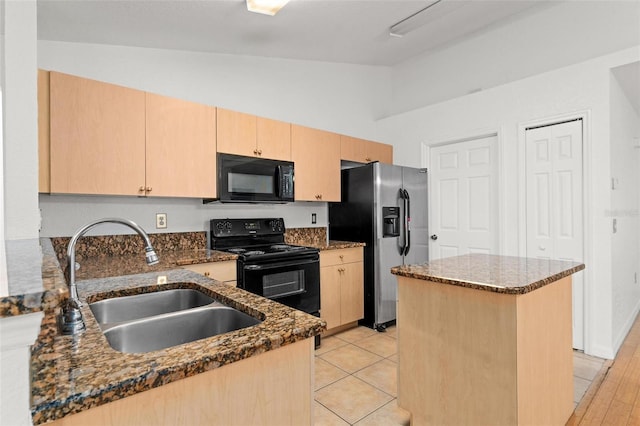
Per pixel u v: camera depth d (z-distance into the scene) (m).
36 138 1.08
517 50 3.55
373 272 3.38
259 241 3.21
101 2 1.97
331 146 3.48
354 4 2.61
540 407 1.58
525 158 3.09
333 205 3.80
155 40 2.58
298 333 0.90
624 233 3.12
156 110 2.39
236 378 0.81
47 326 0.56
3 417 0.44
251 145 2.88
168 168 2.44
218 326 1.23
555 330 1.75
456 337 1.61
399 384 1.84
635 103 3.49
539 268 1.84
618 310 2.90
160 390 0.70
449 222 3.70
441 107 3.71
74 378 0.64
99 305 1.33
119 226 2.52
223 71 3.12
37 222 1.08
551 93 2.93
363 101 4.29
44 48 2.29
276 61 3.50
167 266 2.09
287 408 0.90
